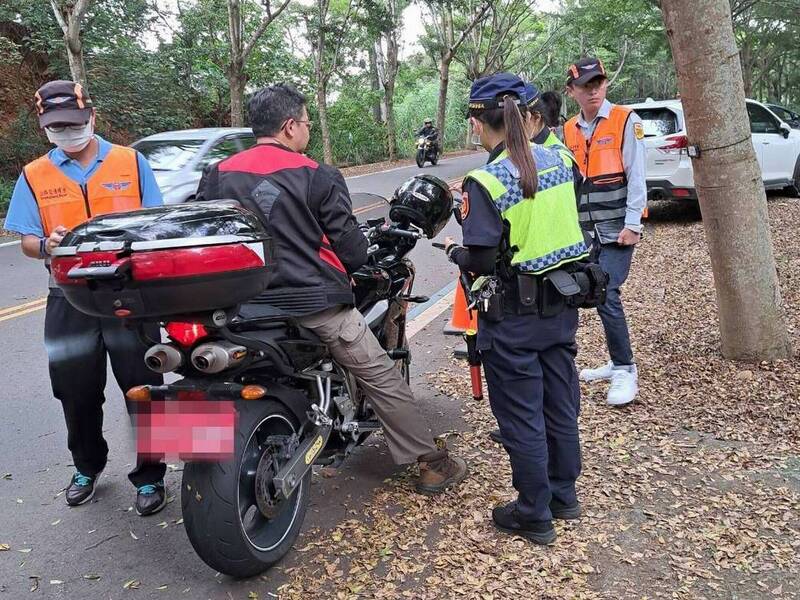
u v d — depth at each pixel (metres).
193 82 22.56
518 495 3.11
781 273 7.00
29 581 2.92
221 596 2.78
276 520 2.94
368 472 3.73
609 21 22.08
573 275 2.92
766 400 4.22
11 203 3.27
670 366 4.88
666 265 8.07
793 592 2.62
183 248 2.29
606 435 3.96
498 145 2.95
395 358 3.75
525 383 2.91
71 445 3.48
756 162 4.54
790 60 43.19
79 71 13.20
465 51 38.31
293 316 2.84
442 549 2.98
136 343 3.31
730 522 3.07
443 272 8.73
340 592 2.73
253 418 2.69
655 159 9.91
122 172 3.32
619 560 2.85
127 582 2.91
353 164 29.61
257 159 2.89
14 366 5.58
